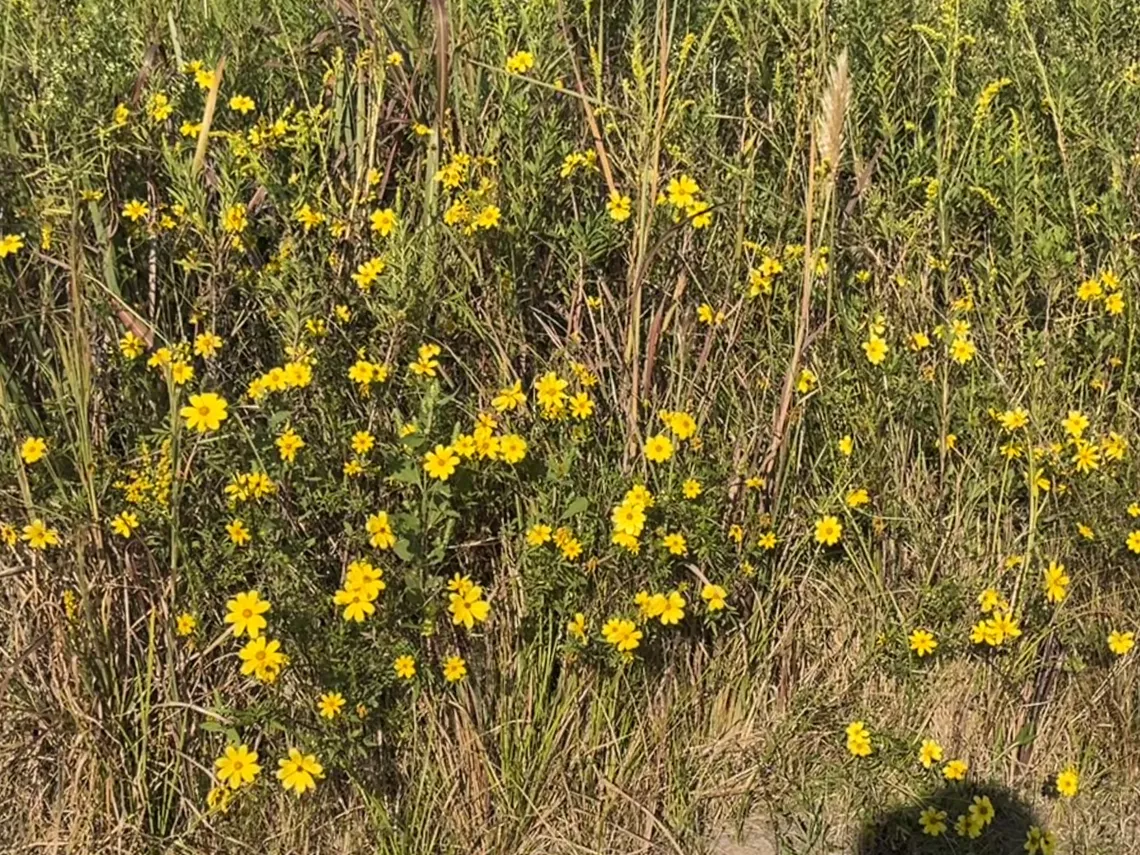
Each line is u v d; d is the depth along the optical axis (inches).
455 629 54.6
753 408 61.0
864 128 71.4
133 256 58.6
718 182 63.0
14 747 53.9
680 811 57.7
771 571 60.3
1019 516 63.8
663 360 61.3
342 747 50.6
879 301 64.6
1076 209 64.0
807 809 57.8
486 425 52.8
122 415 54.7
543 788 56.2
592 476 55.7
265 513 51.4
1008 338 63.7
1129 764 62.1
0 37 61.2
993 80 72.7
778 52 69.9
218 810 52.6
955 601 59.2
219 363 57.5
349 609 48.9
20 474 49.6
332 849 54.4
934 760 59.3
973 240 67.6
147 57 60.0
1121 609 63.2
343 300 57.0
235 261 57.2
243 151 56.3
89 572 52.9
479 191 56.0
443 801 55.0
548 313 62.8
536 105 61.5
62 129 54.9
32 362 55.4
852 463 60.6
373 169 59.7
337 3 61.2
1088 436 62.0
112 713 53.0
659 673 58.8
